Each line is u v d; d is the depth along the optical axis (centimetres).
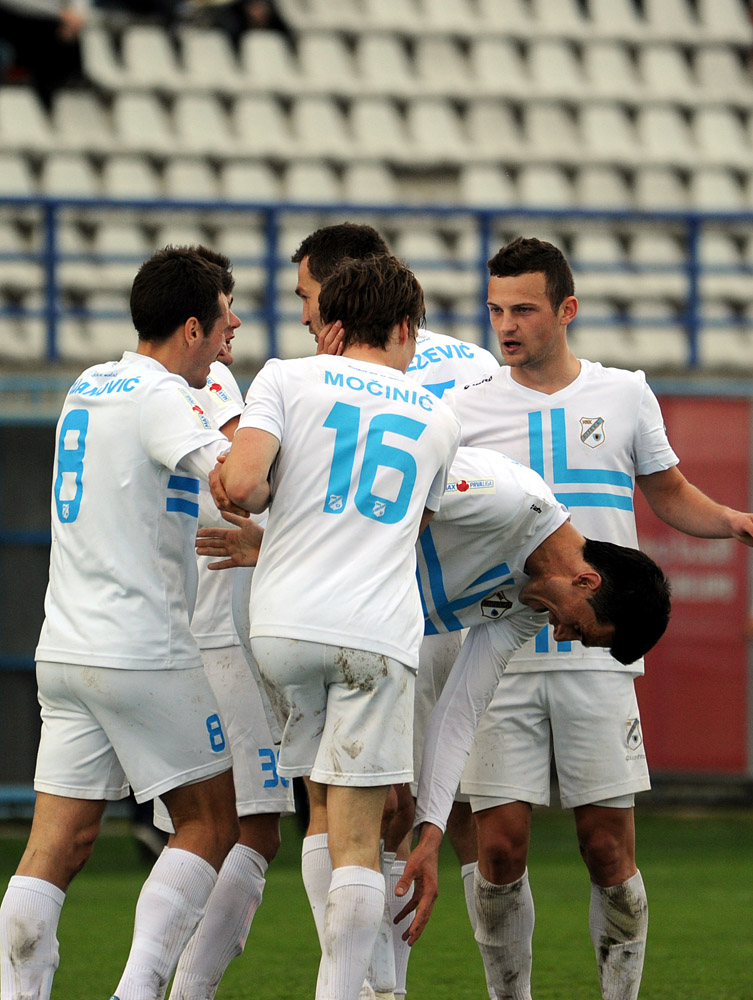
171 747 1156
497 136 4906
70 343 4012
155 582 1158
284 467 1112
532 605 1226
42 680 1175
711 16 5375
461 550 1208
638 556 1223
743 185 4884
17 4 4541
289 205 3353
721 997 1550
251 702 1355
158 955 1122
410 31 5125
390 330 1177
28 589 3150
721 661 3247
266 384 1123
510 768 1324
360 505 1094
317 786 1133
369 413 1115
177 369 1236
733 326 3503
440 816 1172
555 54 5169
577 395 1379
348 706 1078
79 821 1169
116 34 4969
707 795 3262
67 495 1182
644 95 5091
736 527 1389
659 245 4659
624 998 1328
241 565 1185
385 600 1082
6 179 4428
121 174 4519
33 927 1120
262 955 1778
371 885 1060
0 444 3159
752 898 2211
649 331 4384
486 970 1361
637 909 1330
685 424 3328
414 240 4531
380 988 1307
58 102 4719
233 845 1196
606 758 1324
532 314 1343
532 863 2578
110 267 4256
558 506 1222
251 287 4206
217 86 4856
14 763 3123
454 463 1205
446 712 1215
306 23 5078
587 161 4812
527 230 4609
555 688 1324
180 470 1158
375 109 4881
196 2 5072
